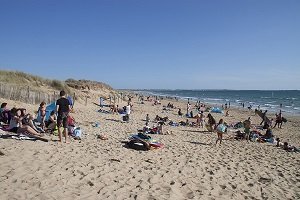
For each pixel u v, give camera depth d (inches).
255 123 1197.7
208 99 3656.5
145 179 329.1
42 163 327.9
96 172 327.6
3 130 456.8
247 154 529.3
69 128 505.4
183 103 2385.6
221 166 424.5
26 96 872.9
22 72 1175.6
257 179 379.9
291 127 1101.1
